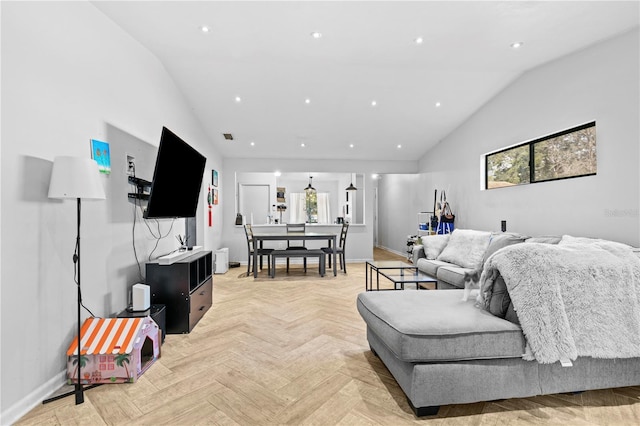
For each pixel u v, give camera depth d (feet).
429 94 14.73
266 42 10.28
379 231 34.32
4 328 5.40
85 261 7.54
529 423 5.24
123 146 9.28
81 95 7.45
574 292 5.77
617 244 6.92
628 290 5.95
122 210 9.20
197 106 15.34
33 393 5.90
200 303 10.72
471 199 16.85
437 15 8.71
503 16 8.68
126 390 6.37
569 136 11.02
